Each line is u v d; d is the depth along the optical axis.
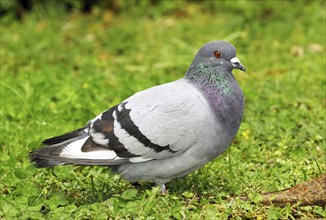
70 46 18.45
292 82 15.62
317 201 9.42
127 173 9.78
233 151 11.77
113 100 14.22
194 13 20.59
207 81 9.70
